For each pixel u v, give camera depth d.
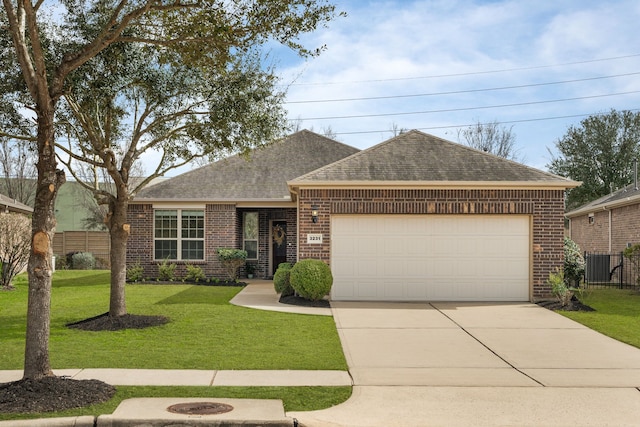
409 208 16.06
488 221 16.22
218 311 14.16
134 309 14.33
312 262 15.49
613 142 39.19
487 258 16.19
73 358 9.20
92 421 6.29
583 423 6.50
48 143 7.46
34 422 6.19
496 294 16.14
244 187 23.03
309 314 13.86
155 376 8.20
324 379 8.21
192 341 10.65
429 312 14.31
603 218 26.33
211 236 22.41
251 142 13.32
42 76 7.37
